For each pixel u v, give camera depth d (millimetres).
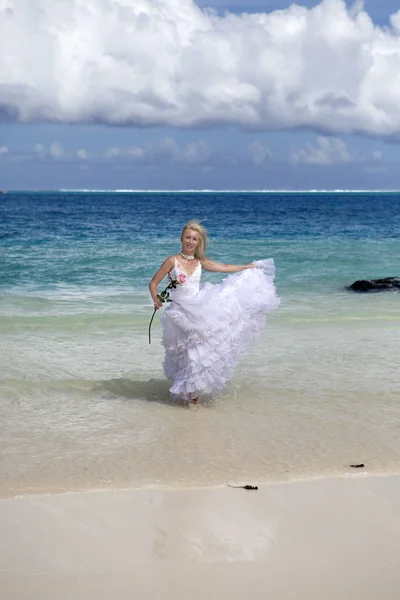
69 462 4785
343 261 18781
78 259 17703
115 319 10055
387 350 8297
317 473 4590
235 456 4922
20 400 6273
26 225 32938
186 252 6336
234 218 45781
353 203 108188
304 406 6164
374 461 4836
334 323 10000
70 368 7379
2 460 4809
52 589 3127
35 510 3959
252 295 6359
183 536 3648
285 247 22281
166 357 6359
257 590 3146
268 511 3977
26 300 11727
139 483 4398
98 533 3680
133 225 33625
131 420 5766
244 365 7566
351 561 3406
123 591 3125
